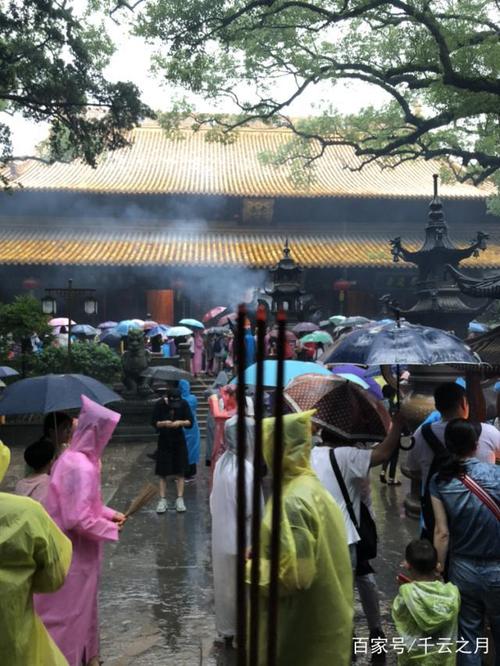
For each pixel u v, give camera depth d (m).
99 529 3.91
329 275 38.25
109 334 24.48
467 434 3.86
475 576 3.71
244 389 2.00
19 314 17.25
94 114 37.44
